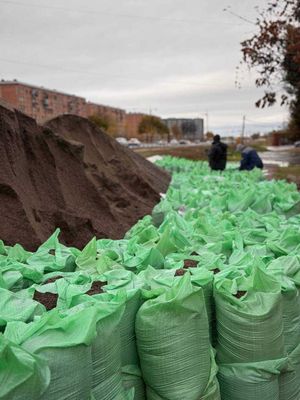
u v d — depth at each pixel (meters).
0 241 3.58
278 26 7.46
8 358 1.56
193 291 2.19
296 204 5.92
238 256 3.36
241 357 2.38
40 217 5.32
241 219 4.88
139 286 2.46
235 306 2.38
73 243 5.40
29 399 1.57
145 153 38.94
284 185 7.79
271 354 2.38
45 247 3.60
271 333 2.36
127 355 2.25
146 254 3.15
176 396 2.11
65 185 6.85
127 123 110.75
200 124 117.69
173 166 17.19
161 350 2.13
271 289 2.48
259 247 3.51
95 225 6.17
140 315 2.20
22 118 6.61
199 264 3.18
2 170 5.31
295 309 2.70
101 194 7.52
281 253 3.39
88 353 1.82
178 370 2.13
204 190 8.12
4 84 69.00
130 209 8.16
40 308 2.25
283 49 7.64
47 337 1.78
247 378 2.36
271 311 2.36
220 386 2.46
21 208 4.93
